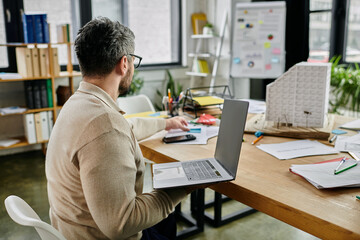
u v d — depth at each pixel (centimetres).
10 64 388
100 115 92
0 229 230
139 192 117
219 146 133
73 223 102
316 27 425
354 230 88
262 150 158
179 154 154
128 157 93
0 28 378
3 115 372
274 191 113
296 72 181
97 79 103
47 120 368
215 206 229
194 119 223
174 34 513
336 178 117
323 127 185
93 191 87
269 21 416
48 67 358
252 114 231
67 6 417
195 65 493
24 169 343
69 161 93
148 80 475
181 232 217
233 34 440
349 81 377
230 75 450
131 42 107
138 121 177
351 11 401
